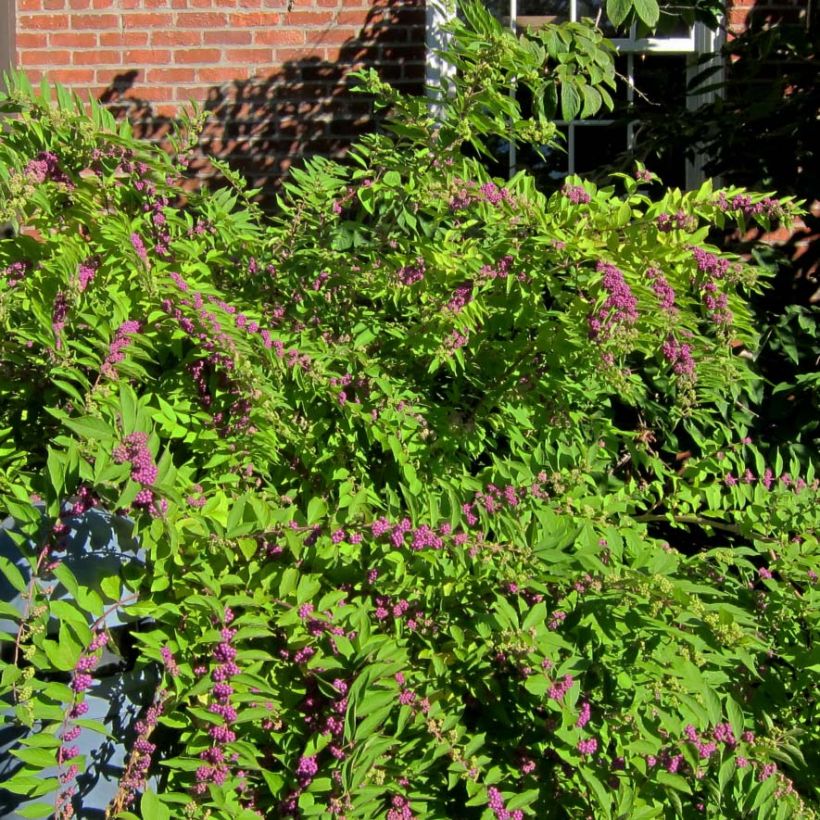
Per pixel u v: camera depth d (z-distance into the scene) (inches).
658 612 74.4
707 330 119.4
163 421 86.8
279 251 113.4
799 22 193.3
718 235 185.2
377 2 195.3
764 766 72.5
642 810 67.9
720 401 125.6
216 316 88.2
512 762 77.3
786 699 87.0
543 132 106.4
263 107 199.3
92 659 67.1
